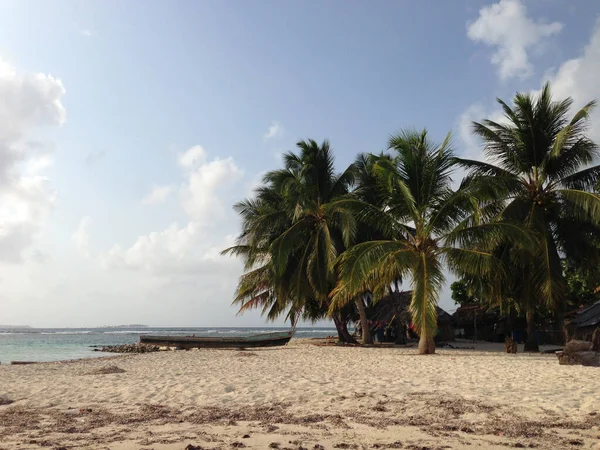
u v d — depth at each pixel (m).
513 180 22.95
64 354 35.69
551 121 23.22
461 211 20.84
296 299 28.67
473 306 39.47
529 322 24.30
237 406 8.53
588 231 22.95
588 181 22.98
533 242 19.16
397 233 22.78
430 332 19.83
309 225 29.45
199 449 5.48
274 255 26.84
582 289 32.94
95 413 7.95
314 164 30.00
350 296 20.44
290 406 8.40
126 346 40.66
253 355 21.95
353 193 29.52
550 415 7.28
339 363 16.95
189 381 11.92
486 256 19.28
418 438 6.02
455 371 13.56
